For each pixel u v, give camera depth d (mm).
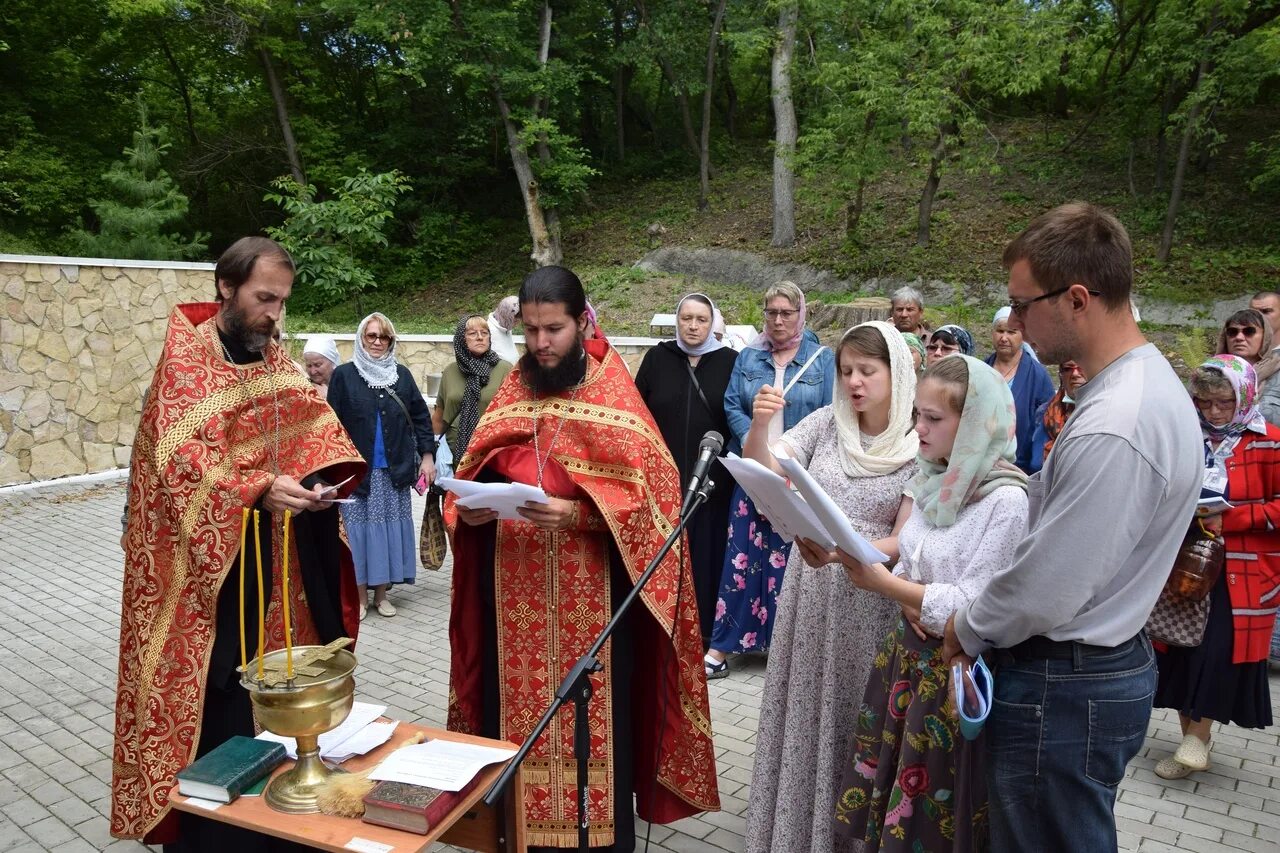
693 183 23016
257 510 2674
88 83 20938
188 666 2598
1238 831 3387
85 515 8094
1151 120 15195
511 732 2848
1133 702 1887
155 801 2535
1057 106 20031
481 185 24766
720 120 26891
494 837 2330
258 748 2312
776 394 3086
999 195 17141
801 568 2922
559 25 22250
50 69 19625
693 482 2420
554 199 20312
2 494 8633
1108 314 1800
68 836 3303
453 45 18938
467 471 2916
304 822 2062
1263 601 3518
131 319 9594
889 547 2721
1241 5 12242
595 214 22500
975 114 14859
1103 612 1855
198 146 23000
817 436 3074
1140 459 1716
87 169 19672
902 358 2797
